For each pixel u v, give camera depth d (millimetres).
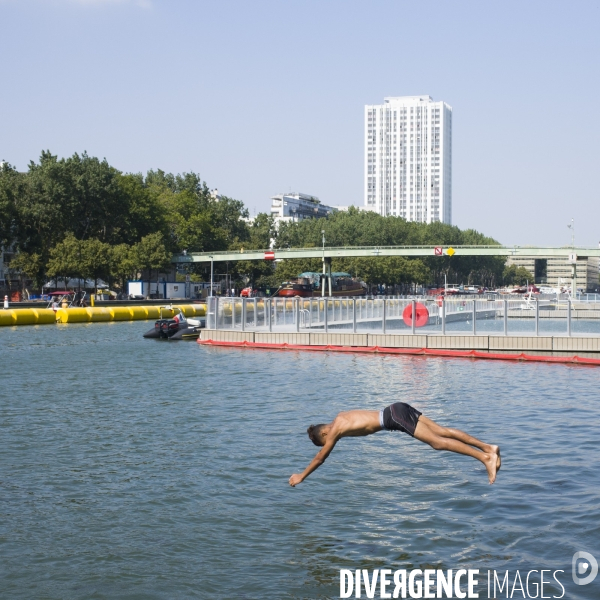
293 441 16375
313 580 9148
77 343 45656
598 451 15125
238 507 11820
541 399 22250
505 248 133875
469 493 12320
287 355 37000
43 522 11250
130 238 125562
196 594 8812
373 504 11859
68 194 113438
